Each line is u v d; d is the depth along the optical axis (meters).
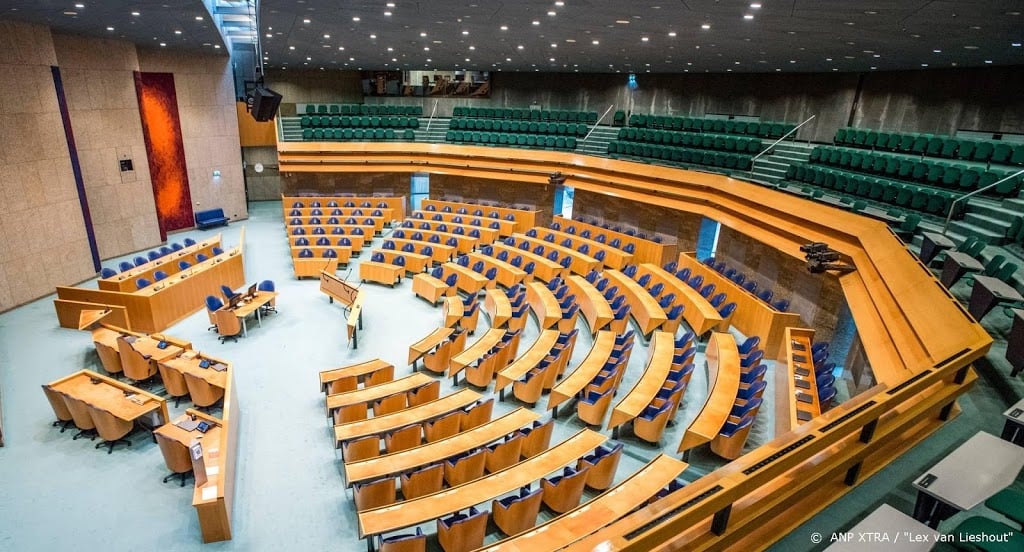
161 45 17.09
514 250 17.17
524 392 9.69
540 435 8.26
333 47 16.08
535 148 22.38
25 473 7.90
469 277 15.13
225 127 21.08
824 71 18.45
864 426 4.14
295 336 12.63
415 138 24.17
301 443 8.78
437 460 7.41
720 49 12.95
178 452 7.54
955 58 12.50
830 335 11.40
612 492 6.37
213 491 6.66
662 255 16.77
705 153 18.44
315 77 25.98
